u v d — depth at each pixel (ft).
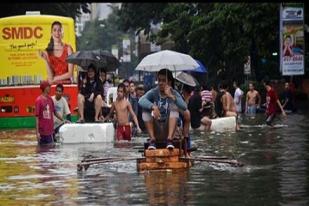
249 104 167.63
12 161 66.23
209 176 53.26
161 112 58.54
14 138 96.68
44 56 117.91
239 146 78.74
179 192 46.09
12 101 118.62
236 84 191.52
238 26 206.18
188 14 246.88
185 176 53.36
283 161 62.80
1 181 52.65
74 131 86.58
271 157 66.28
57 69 117.70
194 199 43.50
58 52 117.80
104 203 42.68
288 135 95.35
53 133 85.92
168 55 69.10
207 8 232.94
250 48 207.41
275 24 191.21
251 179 51.55
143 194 45.55
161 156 57.36
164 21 268.21
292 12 171.94
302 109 196.75
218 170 56.70
